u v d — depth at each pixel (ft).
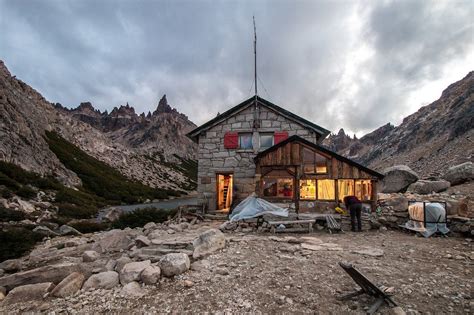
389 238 31.73
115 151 333.21
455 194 49.73
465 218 31.86
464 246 27.32
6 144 121.49
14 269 26.68
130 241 33.04
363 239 31.45
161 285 18.12
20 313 15.31
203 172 55.52
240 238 31.42
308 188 43.60
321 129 52.13
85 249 32.96
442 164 196.95
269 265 21.63
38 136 168.76
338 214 39.88
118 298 16.40
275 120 54.49
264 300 15.55
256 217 39.04
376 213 38.96
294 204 42.98
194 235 33.65
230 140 55.06
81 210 89.15
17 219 57.77
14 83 246.47
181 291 17.13
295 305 14.88
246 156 54.34
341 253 24.70
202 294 16.58
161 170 382.63
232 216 42.52
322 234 34.91
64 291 17.40
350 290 16.60
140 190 215.92
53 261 28.35
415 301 14.96
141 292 16.98
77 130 305.94
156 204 166.09
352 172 41.14
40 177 114.21
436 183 58.49
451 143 248.32
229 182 60.44
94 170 204.74
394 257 23.40
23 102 219.41
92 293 17.34
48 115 272.31
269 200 44.04
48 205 82.58
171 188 307.58
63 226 53.57
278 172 44.42
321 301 15.25
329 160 42.47
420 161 271.08
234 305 15.05
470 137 219.41
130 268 19.57
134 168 321.52
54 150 186.39
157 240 30.04
